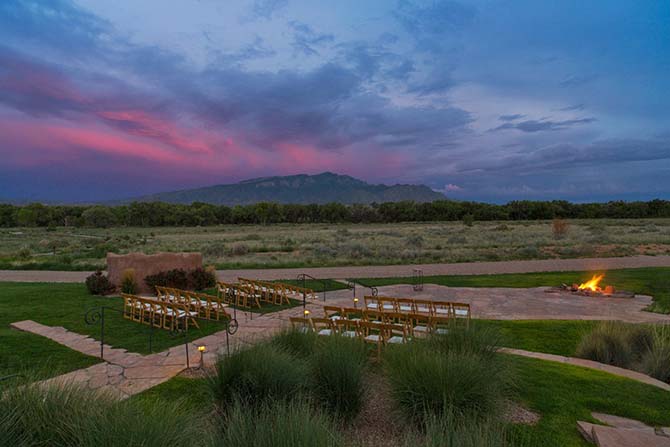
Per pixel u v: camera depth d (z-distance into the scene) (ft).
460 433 10.27
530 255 87.86
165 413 11.00
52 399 10.91
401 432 13.99
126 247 119.24
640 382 19.12
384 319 25.80
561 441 13.57
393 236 157.69
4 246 128.47
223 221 313.94
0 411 10.06
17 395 10.77
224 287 42.09
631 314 37.01
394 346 18.90
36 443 9.96
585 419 15.30
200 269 51.88
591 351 23.73
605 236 130.41
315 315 35.94
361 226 264.31
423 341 19.03
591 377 19.76
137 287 47.47
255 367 14.83
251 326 32.19
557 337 28.91
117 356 24.11
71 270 73.41
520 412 15.84
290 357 16.47
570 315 36.52
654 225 198.49
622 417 15.65
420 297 45.50
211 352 24.91
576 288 48.29
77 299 43.78
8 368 21.66
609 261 78.89
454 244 119.96
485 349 18.35
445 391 13.60
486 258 85.92
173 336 28.81
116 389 18.58
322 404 14.56
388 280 57.77
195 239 157.69
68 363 22.82
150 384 19.38
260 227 267.80
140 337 28.68
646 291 47.88
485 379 14.57
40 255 98.22
